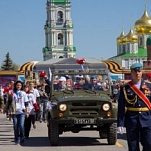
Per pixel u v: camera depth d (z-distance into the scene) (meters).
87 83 20.53
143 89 11.78
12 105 19.80
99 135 22.42
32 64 50.16
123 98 11.91
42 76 22.98
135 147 11.72
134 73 11.85
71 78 20.61
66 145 19.28
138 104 11.72
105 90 20.28
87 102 18.52
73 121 18.45
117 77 54.28
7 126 29.28
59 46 145.38
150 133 11.65
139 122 11.67
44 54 145.88
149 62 101.12
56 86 20.34
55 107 18.66
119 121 11.91
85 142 20.27
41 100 32.41
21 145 19.53
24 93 19.83
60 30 145.38
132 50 147.50
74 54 145.38
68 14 145.88
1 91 43.22
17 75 50.97
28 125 21.73
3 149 18.28
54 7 145.75
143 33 142.00
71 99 18.56
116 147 18.50
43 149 18.14
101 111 18.61
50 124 19.02
